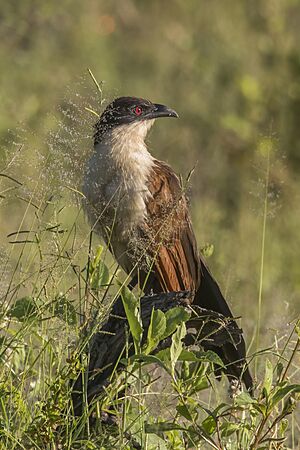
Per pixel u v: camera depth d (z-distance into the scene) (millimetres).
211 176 16594
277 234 14469
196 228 14617
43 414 7570
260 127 17484
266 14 19859
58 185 8211
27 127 10359
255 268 13188
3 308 7996
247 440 7652
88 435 7375
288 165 16375
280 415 7547
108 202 9234
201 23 20953
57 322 8031
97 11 21578
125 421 7539
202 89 18688
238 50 19188
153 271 9836
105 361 7855
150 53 20156
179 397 7508
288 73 18109
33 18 20734
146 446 7375
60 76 18812
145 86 19188
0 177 8562
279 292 12219
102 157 9859
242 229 14258
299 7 20141
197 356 7527
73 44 20266
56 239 8125
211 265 12773
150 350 7500
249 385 8578
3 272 8242
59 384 7590
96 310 7828
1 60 19172
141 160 9992
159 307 8000
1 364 7887
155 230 9672
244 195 15812
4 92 17375
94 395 7773
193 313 8148
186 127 17688
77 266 8008
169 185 9984
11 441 7461
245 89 17969
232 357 8602
